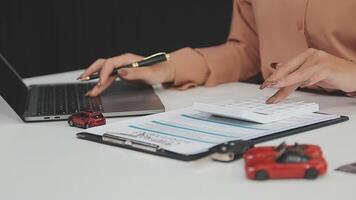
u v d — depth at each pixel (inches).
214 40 127.6
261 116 39.5
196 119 41.5
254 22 65.1
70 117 43.4
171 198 28.8
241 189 29.5
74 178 32.1
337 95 52.5
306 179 30.3
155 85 59.8
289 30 58.5
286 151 30.6
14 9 113.3
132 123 41.1
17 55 115.3
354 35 54.5
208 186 30.1
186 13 125.6
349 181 30.0
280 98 44.0
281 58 60.0
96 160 34.9
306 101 50.1
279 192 28.9
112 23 122.0
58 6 117.1
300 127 39.5
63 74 66.5
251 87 58.1
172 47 126.1
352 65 45.0
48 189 30.7
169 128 39.2
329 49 56.2
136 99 50.3
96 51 122.0
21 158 35.9
